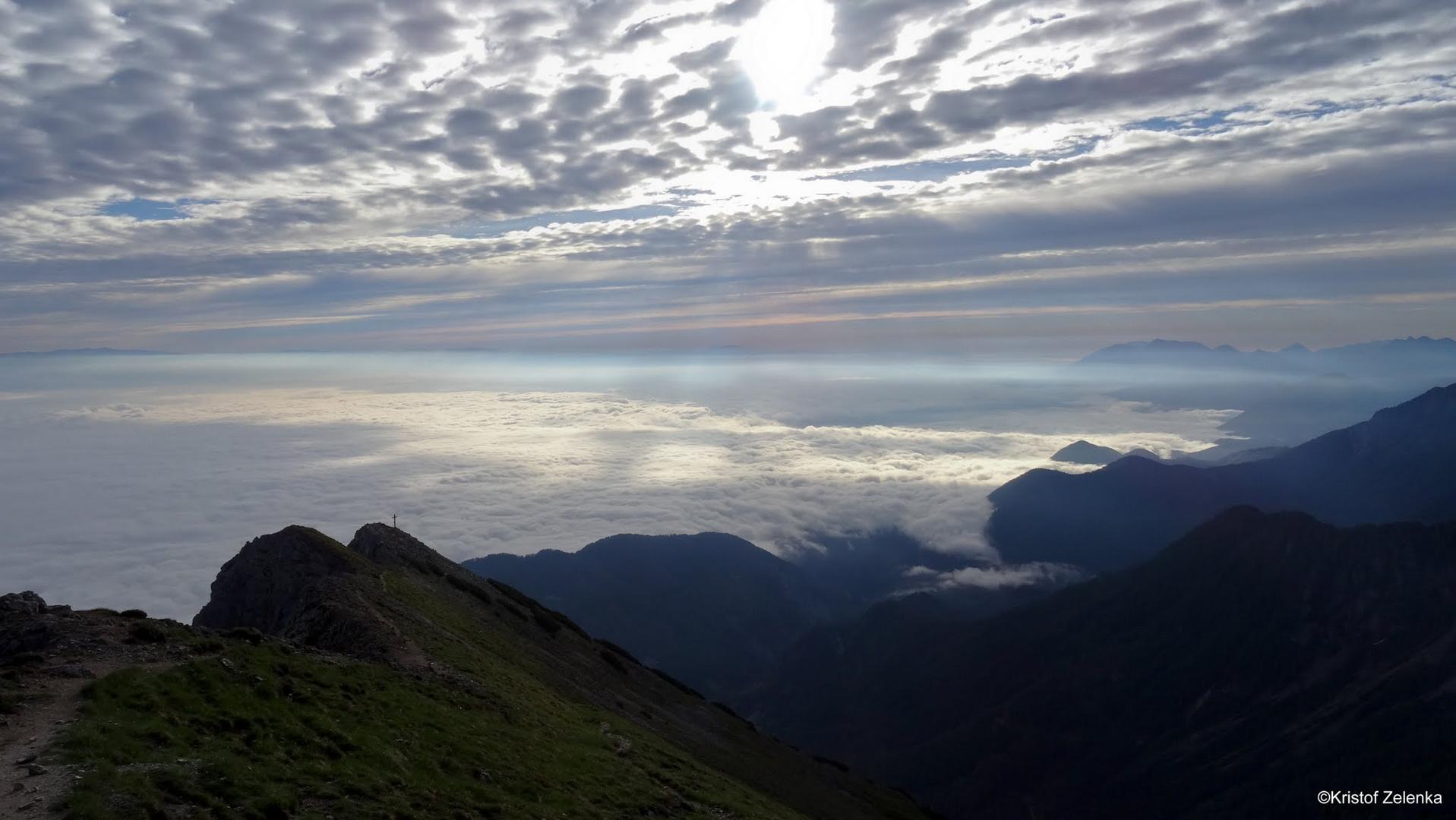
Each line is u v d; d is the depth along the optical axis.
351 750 24.11
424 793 23.03
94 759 19.20
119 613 29.50
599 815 26.77
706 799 33.25
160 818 17.83
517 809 24.53
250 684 25.86
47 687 22.64
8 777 18.09
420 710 29.61
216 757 20.86
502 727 31.89
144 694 22.95
